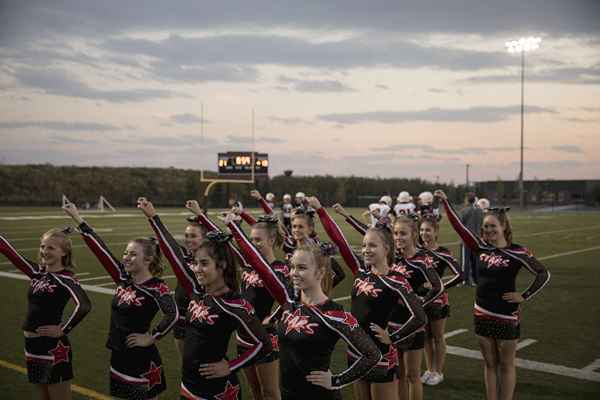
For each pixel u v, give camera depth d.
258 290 4.44
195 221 4.95
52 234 4.14
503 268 4.58
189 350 3.28
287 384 3.11
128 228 25.84
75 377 5.56
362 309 3.80
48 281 4.07
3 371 5.72
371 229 3.94
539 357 6.31
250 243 3.70
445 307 5.52
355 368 2.95
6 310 8.61
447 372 5.78
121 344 3.73
